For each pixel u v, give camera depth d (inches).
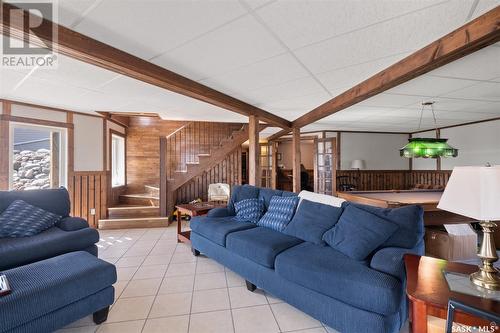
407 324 74.8
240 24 70.9
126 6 62.6
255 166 169.0
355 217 89.4
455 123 242.5
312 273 76.0
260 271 94.2
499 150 212.8
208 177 260.5
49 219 118.1
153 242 163.3
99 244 159.0
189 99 148.8
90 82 118.1
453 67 101.4
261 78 114.5
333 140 250.5
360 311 66.8
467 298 48.2
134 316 83.0
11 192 120.0
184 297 94.8
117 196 233.8
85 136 191.6
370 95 120.5
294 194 127.0
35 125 164.9
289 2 61.0
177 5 62.2
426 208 133.9
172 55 90.9
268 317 82.7
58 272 75.2
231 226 120.0
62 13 65.8
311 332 75.3
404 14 66.3
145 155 255.1
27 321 63.5
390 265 69.1
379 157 295.6
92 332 75.0
